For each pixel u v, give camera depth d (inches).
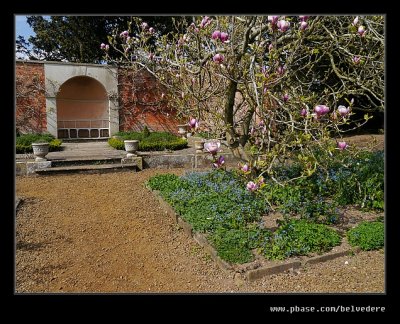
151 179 263.0
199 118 186.4
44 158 315.3
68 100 620.1
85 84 620.1
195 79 203.3
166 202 210.5
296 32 168.7
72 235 174.6
